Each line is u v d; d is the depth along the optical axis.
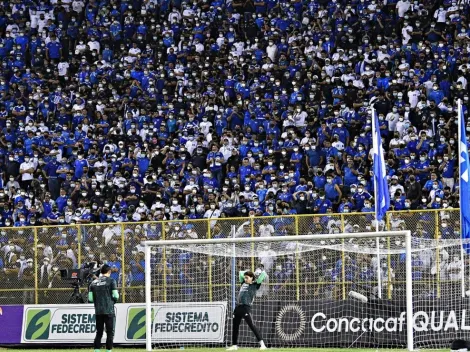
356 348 46.94
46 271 58.12
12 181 75.38
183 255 55.75
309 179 68.12
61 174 74.31
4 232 58.81
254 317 49.72
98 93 82.31
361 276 53.28
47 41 88.75
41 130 80.06
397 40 79.69
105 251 57.44
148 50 86.12
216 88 80.19
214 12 87.56
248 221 56.00
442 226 53.44
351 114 73.06
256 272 48.16
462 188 47.59
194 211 65.56
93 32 89.00
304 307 49.06
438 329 46.38
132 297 56.69
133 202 68.62
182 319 51.75
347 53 79.12
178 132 76.62
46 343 54.38
